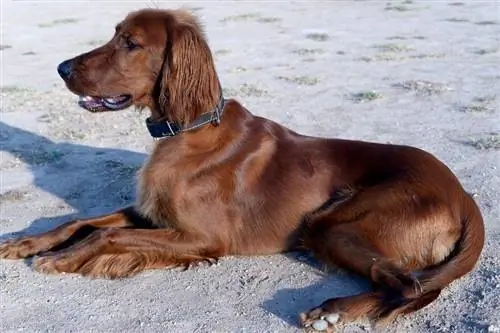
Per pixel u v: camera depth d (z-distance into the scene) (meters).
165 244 2.26
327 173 2.30
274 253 2.32
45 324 2.09
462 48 5.18
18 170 2.91
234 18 7.24
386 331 2.04
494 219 2.46
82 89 2.32
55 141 3.19
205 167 2.27
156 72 2.30
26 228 2.50
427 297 2.08
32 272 2.27
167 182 2.27
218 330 2.06
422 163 2.24
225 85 4.12
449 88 3.87
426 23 6.63
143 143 3.14
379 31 6.21
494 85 3.94
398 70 4.43
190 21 2.33
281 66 4.68
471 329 2.04
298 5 8.49
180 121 2.27
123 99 2.34
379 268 2.12
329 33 6.16
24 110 3.63
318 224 2.24
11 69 4.83
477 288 2.16
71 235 2.35
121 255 2.25
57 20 7.46
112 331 2.07
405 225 2.17
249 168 2.29
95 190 2.73
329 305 2.06
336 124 3.31
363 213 2.19
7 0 9.55
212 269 2.27
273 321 2.08
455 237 2.19
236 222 2.29
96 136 3.24
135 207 2.37
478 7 7.73
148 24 2.29
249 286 2.21
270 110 3.53
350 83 4.09
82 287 2.22
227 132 2.30
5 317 2.12
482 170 2.79
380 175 2.25
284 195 2.29
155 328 2.07
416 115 3.40
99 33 6.46
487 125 3.26
